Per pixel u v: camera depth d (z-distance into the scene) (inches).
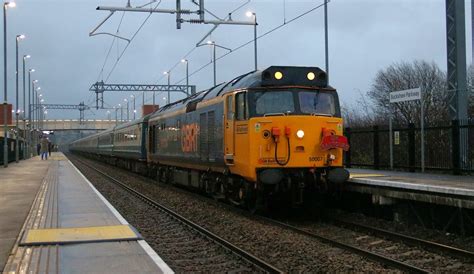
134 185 958.4
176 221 512.1
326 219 518.9
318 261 337.7
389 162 759.1
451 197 409.1
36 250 334.3
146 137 1167.0
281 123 490.3
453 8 640.4
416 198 443.8
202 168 660.1
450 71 647.8
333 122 507.8
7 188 783.1
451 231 431.8
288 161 488.4
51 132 3944.4
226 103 549.3
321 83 518.0
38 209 537.6
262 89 498.9
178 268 324.2
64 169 1416.1
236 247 363.6
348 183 538.0
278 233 438.0
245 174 498.6
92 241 358.6
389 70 1459.2
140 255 319.3
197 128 665.0
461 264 328.2
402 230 456.8
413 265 329.7
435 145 667.4
